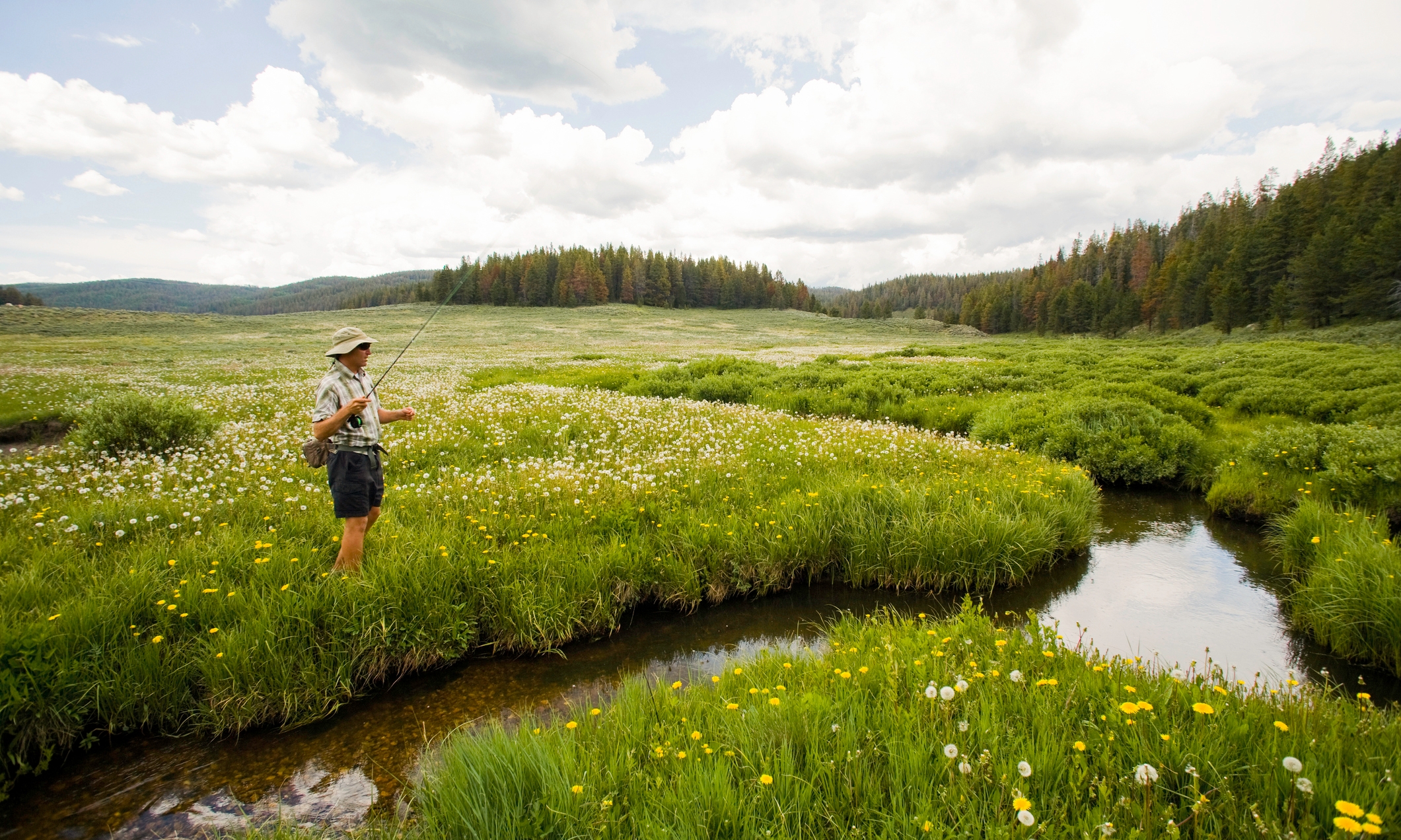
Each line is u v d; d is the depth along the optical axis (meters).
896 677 3.46
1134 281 113.12
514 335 73.62
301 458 8.48
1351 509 6.89
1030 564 6.46
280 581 4.59
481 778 2.73
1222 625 5.46
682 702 3.51
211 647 3.96
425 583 4.76
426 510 6.32
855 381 20.58
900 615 5.60
